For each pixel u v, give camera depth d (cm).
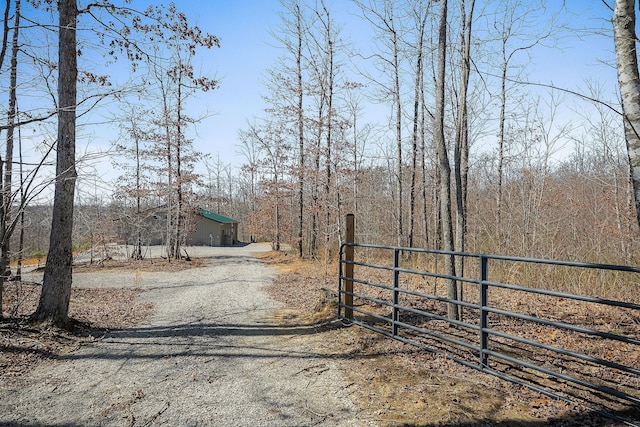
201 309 870
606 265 318
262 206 3077
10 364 477
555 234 1120
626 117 298
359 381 427
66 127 637
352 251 671
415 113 1878
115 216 1430
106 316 781
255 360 509
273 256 2709
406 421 340
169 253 2408
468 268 1078
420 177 2061
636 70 298
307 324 692
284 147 2436
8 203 626
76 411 370
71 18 654
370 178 2075
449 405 364
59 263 627
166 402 389
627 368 305
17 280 698
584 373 432
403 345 534
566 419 337
